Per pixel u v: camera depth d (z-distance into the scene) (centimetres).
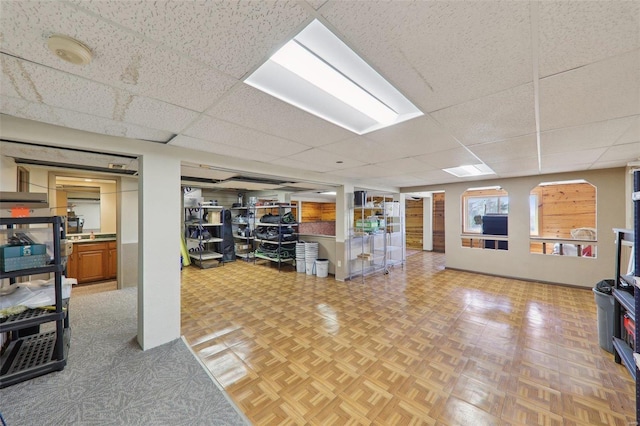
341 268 498
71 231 497
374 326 294
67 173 376
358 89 150
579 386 191
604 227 409
